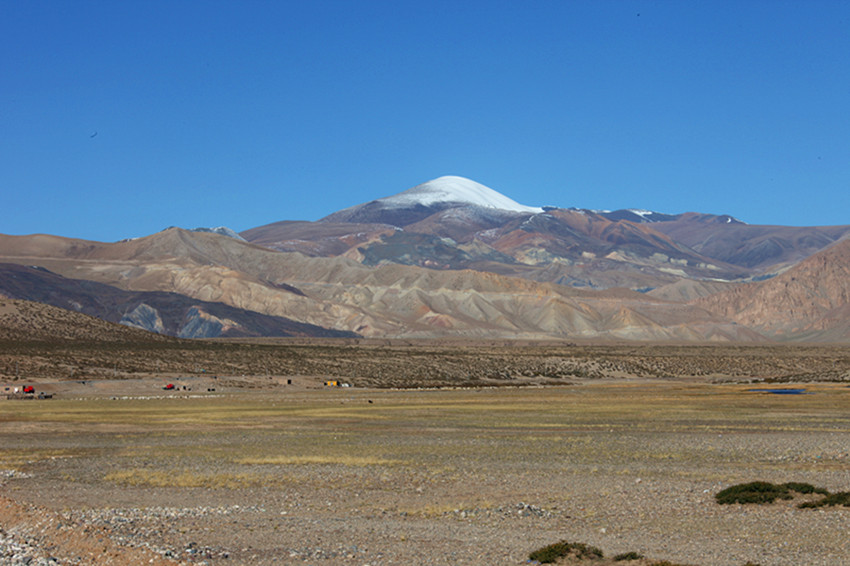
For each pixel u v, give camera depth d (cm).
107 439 6356
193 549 2684
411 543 2786
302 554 2631
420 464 4750
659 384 16612
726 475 4150
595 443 5738
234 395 12650
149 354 16988
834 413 8294
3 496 3706
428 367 18762
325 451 5444
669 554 2572
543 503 3506
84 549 2659
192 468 4691
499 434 6481
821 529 2848
